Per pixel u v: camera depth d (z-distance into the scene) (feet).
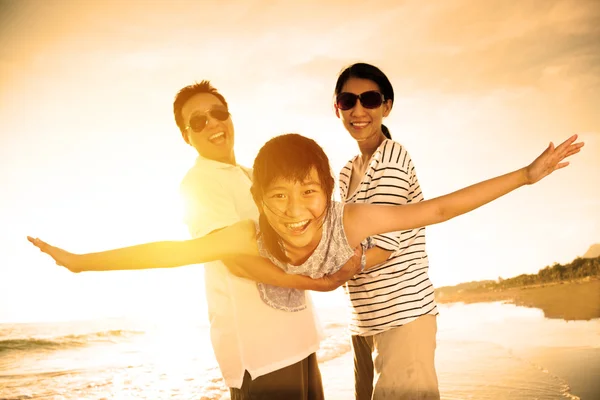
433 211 6.84
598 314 23.24
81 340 37.83
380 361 8.22
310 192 6.36
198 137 9.22
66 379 23.68
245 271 7.52
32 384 22.72
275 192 6.33
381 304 8.27
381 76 9.25
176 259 6.78
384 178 8.30
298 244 6.70
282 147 6.31
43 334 39.27
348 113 9.21
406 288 8.24
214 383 19.93
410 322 8.15
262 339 8.31
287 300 8.54
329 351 23.07
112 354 32.19
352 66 9.30
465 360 16.81
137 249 6.73
